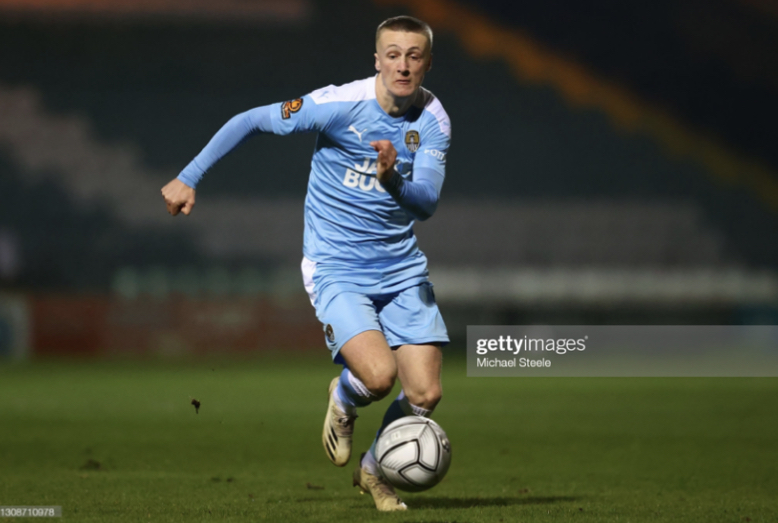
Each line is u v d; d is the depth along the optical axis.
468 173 119.56
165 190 16.50
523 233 115.75
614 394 51.72
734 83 126.50
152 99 118.25
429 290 17.38
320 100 16.52
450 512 15.82
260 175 112.25
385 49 15.84
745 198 120.25
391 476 15.04
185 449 28.22
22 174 111.31
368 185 16.84
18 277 104.75
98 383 56.84
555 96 125.12
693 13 128.88
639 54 127.12
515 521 14.71
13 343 81.31
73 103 116.31
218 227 109.56
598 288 106.62
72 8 119.69
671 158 122.38
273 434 32.44
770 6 130.00
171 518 15.11
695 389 54.91
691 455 27.02
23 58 117.62
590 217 117.00
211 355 84.75
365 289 17.00
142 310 83.81
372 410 43.22
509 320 105.50
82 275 106.12
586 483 21.28
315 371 67.31
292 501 17.72
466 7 127.44
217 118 119.06
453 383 60.72
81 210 110.19
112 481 20.97
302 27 124.06
